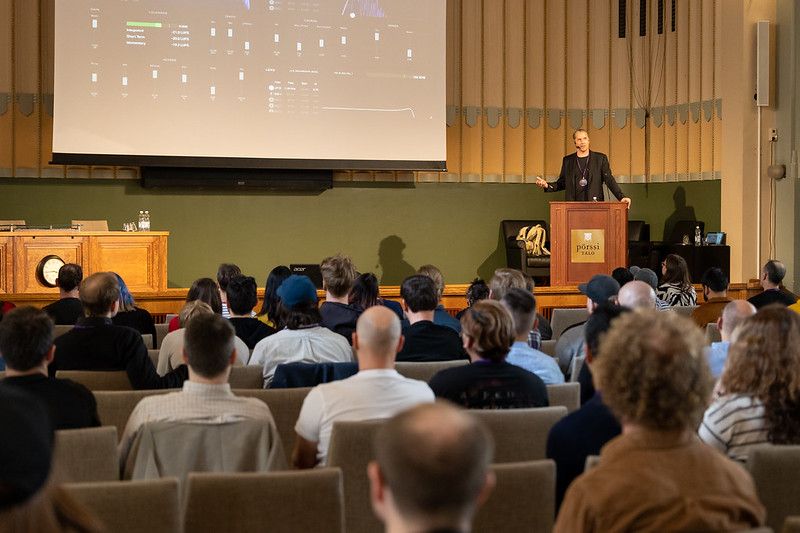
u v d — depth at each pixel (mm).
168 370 4957
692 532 1887
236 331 5457
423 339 4949
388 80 12078
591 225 9766
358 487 3145
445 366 4426
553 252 9820
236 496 2498
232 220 12133
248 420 3279
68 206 11602
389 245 12719
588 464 2414
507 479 2633
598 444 2672
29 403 1198
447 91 12898
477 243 13039
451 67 12906
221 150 11570
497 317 3549
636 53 12984
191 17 11438
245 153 11656
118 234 9703
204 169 11719
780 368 2904
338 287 5898
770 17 11430
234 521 2502
